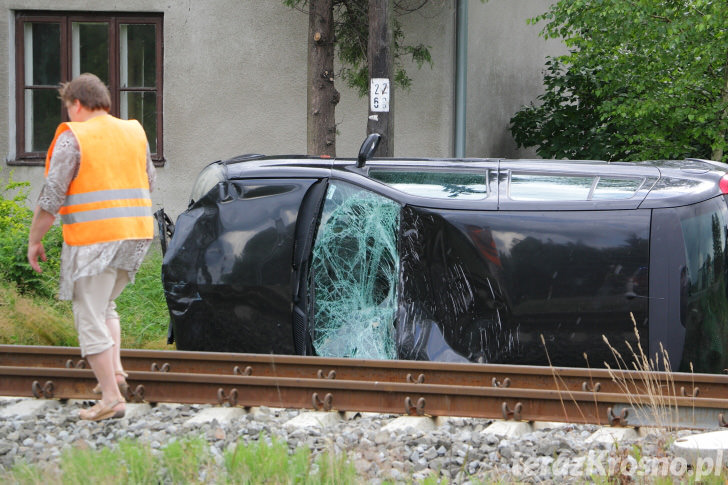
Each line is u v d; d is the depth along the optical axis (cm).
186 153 3325
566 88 3322
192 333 1386
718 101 2684
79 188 1048
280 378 1222
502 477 952
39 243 1053
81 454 951
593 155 3180
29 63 3341
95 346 1086
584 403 1164
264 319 1359
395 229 1373
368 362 1305
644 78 2772
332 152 2736
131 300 2141
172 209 3347
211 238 1388
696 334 1273
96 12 3303
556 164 1393
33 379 1257
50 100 3347
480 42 3356
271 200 1380
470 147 3331
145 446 977
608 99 3055
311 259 1385
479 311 1318
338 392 1211
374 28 2289
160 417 1187
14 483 899
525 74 3728
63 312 1956
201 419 1162
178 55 3294
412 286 1349
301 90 3275
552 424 1173
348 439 1075
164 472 927
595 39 2720
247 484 902
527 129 3394
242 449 956
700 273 1273
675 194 1297
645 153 2881
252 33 3272
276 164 1423
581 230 1292
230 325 1370
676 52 2667
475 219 1319
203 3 3266
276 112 3291
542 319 1295
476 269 1313
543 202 1318
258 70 3281
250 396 1228
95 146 1048
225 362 1340
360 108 3234
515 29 3616
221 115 3306
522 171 1370
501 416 1175
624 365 1278
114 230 1054
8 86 3312
